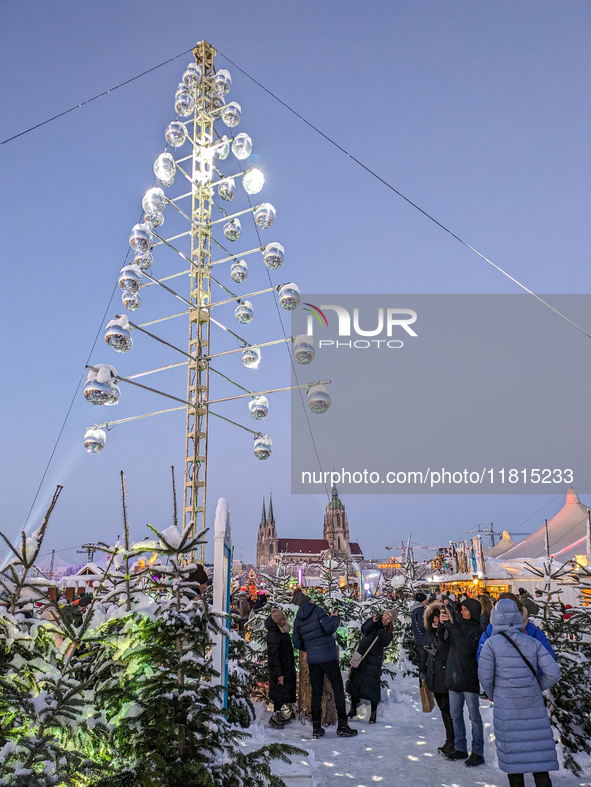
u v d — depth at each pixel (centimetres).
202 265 1086
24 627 396
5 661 387
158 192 1059
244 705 600
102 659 414
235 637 547
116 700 393
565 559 1708
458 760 600
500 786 517
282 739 691
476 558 1684
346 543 13975
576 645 659
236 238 1231
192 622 427
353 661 806
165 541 429
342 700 718
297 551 13600
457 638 604
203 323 1056
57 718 362
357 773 561
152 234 1023
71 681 376
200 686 432
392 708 863
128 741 385
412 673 1102
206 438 984
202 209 1126
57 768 347
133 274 956
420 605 836
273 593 1035
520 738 434
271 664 775
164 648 418
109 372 881
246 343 1173
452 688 593
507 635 458
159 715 385
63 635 404
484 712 784
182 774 377
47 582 409
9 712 370
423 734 719
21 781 331
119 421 950
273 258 1040
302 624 734
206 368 1019
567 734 597
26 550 399
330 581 1088
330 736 712
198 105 1157
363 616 1116
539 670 455
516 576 1574
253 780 410
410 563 1495
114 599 465
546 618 693
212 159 1138
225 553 558
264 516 14700
